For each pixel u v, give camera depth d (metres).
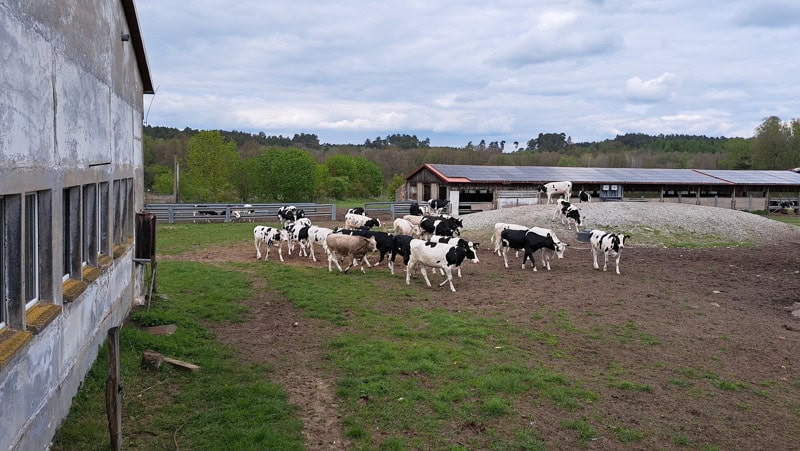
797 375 9.64
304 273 17.36
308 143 147.25
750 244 25.28
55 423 6.25
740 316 13.38
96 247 8.51
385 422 7.27
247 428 6.92
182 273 16.88
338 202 67.88
